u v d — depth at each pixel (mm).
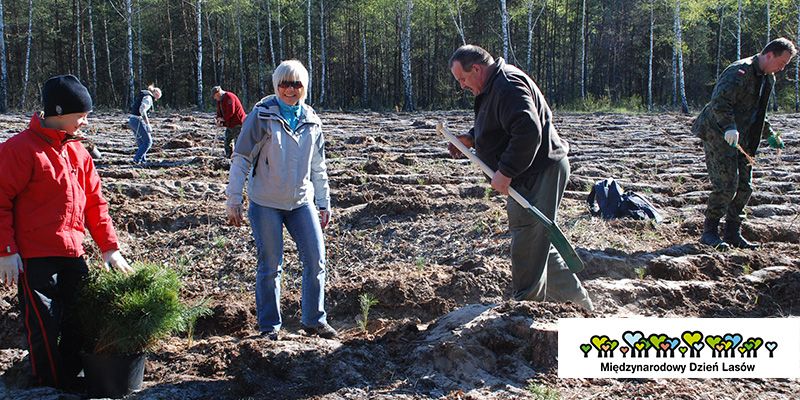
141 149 11359
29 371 4039
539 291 4520
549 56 47531
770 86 6168
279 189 4355
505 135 4316
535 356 3875
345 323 5172
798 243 6820
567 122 21875
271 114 4285
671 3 36188
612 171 10695
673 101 40031
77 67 39625
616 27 46656
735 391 3650
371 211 7449
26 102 35625
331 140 14289
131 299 3707
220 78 41250
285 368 3762
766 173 10164
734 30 46281
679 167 11203
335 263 6297
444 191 8516
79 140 3844
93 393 3785
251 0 40562
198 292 5723
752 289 5297
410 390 3572
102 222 4059
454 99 45094
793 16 39125
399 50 45375
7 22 36656
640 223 7004
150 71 45406
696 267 5734
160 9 40688
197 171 10477
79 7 38312
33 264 3734
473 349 3809
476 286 5387
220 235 6871
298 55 47188
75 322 3936
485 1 42094
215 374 4066
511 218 4438
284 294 5414
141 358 3830
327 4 42344
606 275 5633
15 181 3609
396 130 18250
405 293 5305
